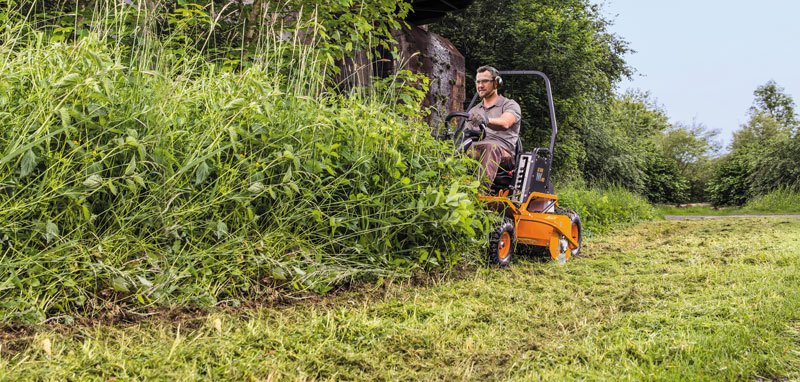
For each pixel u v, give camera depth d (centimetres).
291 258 377
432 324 317
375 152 433
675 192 3747
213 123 346
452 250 483
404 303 369
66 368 227
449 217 439
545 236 576
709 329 295
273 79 411
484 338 300
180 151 337
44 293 287
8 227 279
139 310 302
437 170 475
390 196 433
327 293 383
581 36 1920
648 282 451
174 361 239
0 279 275
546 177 608
